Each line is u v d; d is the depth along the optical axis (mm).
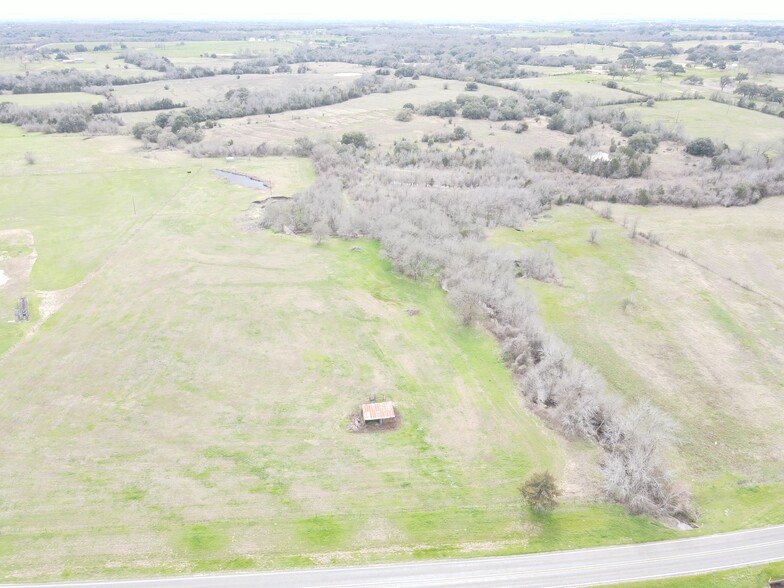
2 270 79625
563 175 121500
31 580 38062
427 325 70750
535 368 60344
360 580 39094
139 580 38375
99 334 65875
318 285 78688
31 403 54562
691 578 40031
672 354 65688
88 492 45062
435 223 92062
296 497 45594
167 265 82812
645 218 102938
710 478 49375
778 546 42625
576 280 81562
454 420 54938
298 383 59062
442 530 43250
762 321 72125
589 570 40375
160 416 53625
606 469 48375
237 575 39062
